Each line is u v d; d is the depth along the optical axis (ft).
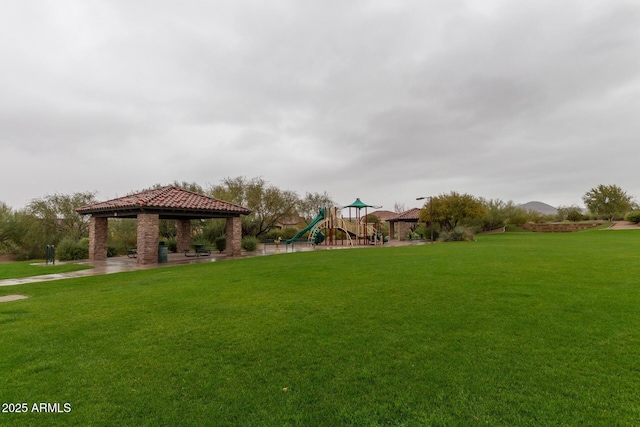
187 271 42.11
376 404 10.11
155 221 55.83
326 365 12.89
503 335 15.58
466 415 9.41
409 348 14.33
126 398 10.77
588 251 53.21
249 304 22.75
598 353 13.37
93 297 26.37
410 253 58.08
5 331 17.76
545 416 9.26
